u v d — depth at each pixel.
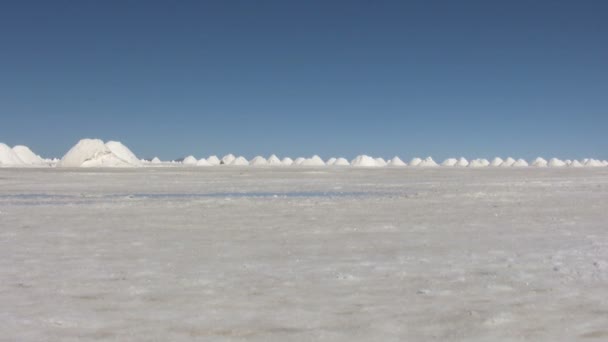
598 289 6.97
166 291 7.08
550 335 5.28
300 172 55.78
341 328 5.57
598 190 25.47
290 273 8.06
